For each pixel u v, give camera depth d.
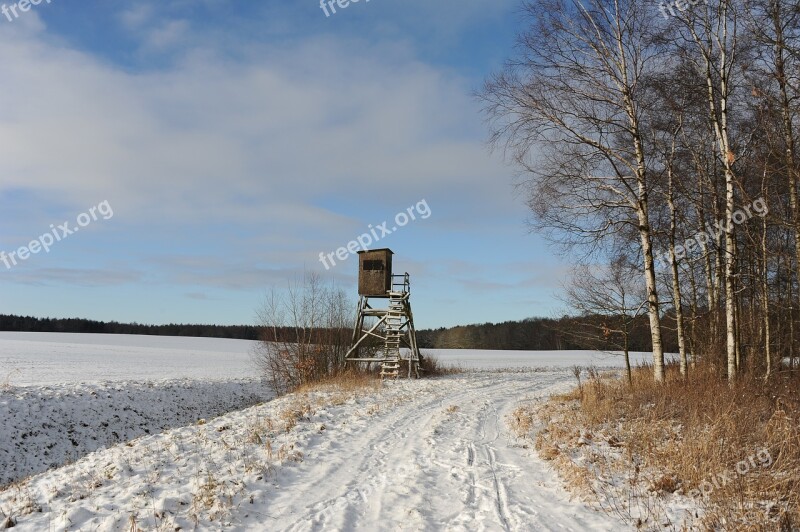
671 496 6.90
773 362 16.20
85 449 17.33
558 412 13.76
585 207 15.72
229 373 38.09
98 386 22.73
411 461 9.15
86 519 6.32
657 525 5.97
